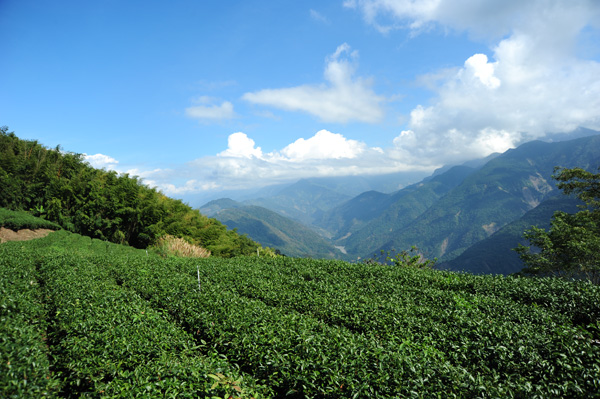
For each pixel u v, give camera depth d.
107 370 6.43
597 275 26.69
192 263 20.88
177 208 45.81
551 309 10.59
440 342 8.27
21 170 34.19
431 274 16.08
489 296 12.48
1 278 10.95
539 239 29.80
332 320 10.30
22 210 32.56
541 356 7.22
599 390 5.81
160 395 5.49
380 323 9.41
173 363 6.55
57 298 10.45
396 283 14.66
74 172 37.16
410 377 6.02
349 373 6.19
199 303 10.88
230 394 5.79
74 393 6.63
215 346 8.36
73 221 33.22
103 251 29.69
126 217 35.22
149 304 11.79
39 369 5.83
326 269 18.62
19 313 8.64
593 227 28.84
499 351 7.32
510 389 5.79
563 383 6.09
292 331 8.04
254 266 19.84
